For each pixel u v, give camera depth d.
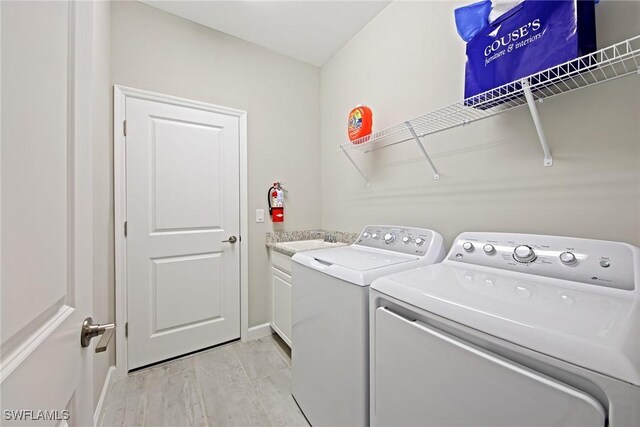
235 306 2.17
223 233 2.11
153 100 1.83
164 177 1.87
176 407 1.44
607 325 0.54
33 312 0.37
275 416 1.38
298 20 1.99
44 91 0.41
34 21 0.38
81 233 0.57
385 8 1.86
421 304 0.77
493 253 1.04
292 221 2.47
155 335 1.84
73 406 0.54
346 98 2.26
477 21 1.10
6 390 0.30
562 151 1.02
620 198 0.89
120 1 1.73
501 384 0.59
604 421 0.46
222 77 2.11
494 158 1.24
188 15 1.93
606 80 0.87
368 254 1.44
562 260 0.87
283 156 2.42
